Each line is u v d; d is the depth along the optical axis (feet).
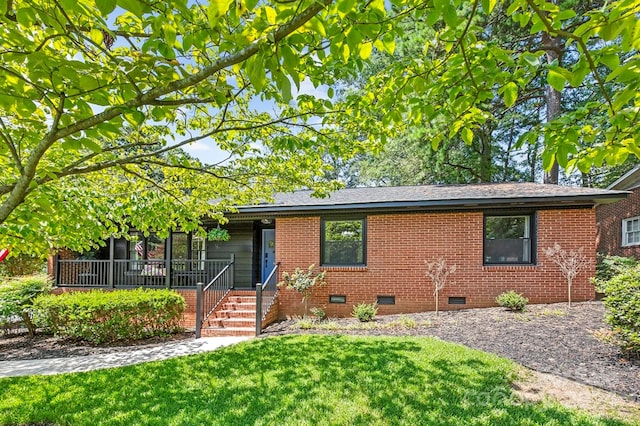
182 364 19.22
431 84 9.06
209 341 25.68
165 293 29.89
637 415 12.12
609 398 13.43
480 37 41.73
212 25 5.01
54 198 12.26
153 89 7.61
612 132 7.32
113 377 17.76
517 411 12.39
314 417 12.39
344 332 24.66
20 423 13.15
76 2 5.32
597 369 16.07
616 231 44.47
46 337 29.50
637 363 16.49
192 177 18.76
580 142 8.50
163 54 7.86
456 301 30.68
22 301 29.43
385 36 8.17
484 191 32.42
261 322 27.55
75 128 7.45
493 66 8.18
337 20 7.04
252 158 18.38
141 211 16.43
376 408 12.88
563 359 17.24
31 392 16.05
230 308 32.12
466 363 16.84
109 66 8.09
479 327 22.89
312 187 21.70
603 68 41.60
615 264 33.96
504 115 52.19
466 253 30.89
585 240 29.37
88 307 26.86
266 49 5.28
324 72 11.47
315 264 33.47
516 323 22.89
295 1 5.21
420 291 31.35
